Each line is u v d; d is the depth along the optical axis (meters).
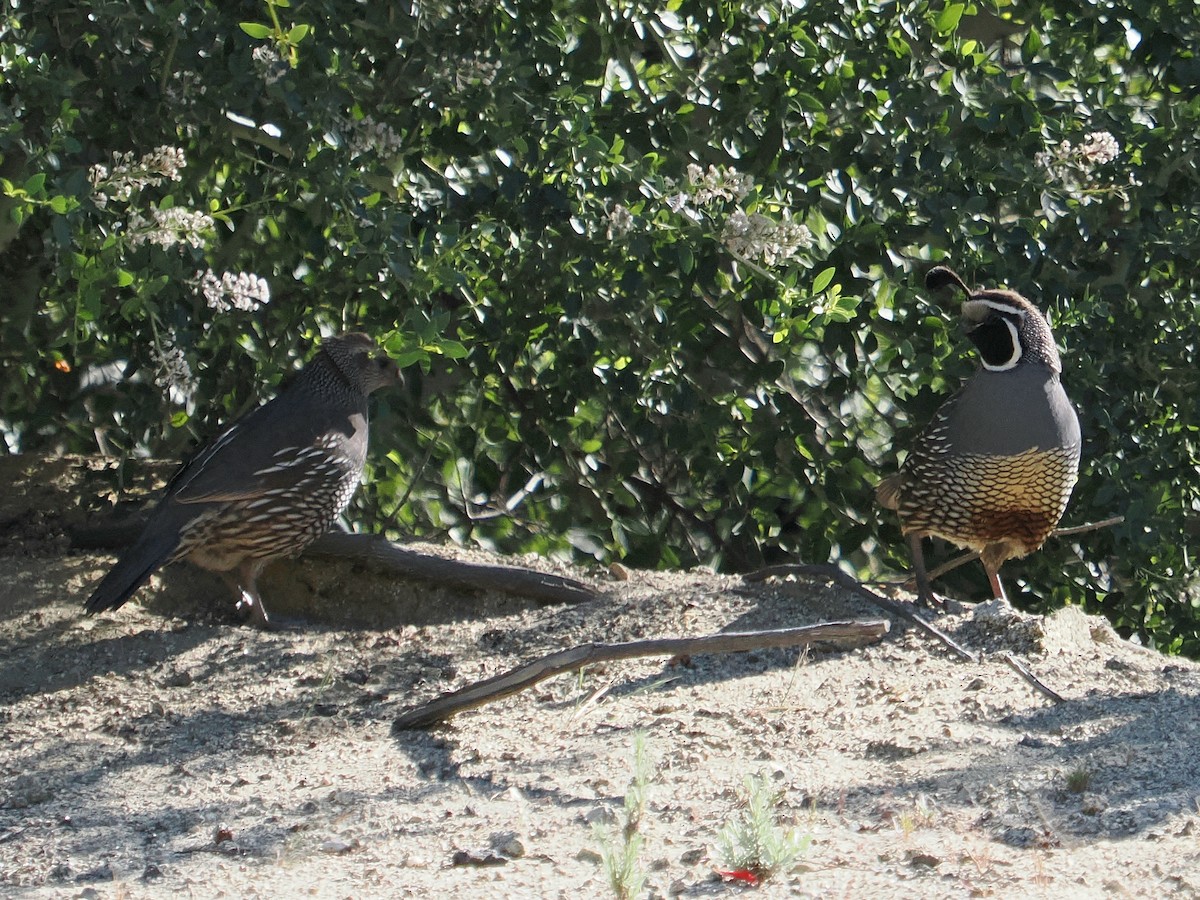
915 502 10.76
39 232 12.42
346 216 11.05
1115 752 7.61
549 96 11.56
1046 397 10.16
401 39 11.37
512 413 13.29
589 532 13.26
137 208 11.01
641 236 11.23
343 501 11.31
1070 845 6.39
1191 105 12.98
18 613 11.23
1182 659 9.99
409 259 10.94
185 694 10.05
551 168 11.62
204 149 11.86
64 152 10.91
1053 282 12.91
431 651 10.58
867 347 12.77
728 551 13.51
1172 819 6.57
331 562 11.95
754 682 9.46
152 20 10.66
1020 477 10.25
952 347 12.50
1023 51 13.31
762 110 12.58
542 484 13.41
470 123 11.56
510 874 6.40
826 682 9.37
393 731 9.10
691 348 12.86
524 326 12.34
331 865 6.75
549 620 10.97
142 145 11.38
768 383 12.87
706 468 13.15
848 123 12.63
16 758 9.07
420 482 13.26
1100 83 13.09
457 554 12.12
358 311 12.59
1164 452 12.96
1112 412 12.76
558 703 9.36
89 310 10.15
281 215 12.37
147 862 6.99
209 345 12.46
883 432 13.26
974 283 12.79
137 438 12.44
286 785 8.18
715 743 8.29
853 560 13.28
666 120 12.41
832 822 6.93
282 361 12.30
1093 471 12.77
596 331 12.41
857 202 12.52
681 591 11.12
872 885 5.97
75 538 12.29
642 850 6.54
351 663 10.45
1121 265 13.40
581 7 12.18
